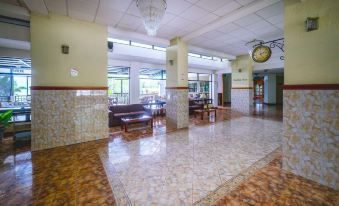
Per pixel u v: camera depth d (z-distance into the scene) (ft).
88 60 15.02
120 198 7.16
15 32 14.89
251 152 12.23
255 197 7.14
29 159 11.20
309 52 8.48
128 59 27.94
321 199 6.99
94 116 15.31
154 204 6.79
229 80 54.08
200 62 35.91
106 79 15.97
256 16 14.37
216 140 15.20
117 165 10.28
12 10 12.01
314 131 8.30
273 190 7.63
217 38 20.16
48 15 13.19
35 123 12.85
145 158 11.28
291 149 9.23
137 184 8.21
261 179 8.57
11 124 15.08
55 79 13.56
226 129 19.39
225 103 53.11
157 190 7.72
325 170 7.95
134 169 9.75
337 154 7.58
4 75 25.70
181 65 20.22
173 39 20.36
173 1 12.26
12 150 12.86
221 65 40.42
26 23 14.92
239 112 31.83
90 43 15.14
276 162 10.56
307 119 8.54
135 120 18.66
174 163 10.50
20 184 8.23
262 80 55.42
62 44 13.82
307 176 8.58
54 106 13.51
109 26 16.25
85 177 8.89
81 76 14.69
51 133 13.42
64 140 13.94
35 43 12.78
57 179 8.69
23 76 27.02
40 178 8.80
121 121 19.74
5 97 24.94
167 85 21.66
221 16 14.80
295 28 8.97
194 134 17.28
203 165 10.20
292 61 9.13
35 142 12.85
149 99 32.91
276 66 33.22
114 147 13.47
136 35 18.08
